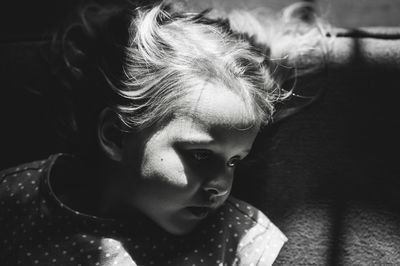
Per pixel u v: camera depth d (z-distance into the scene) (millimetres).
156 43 708
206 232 757
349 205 809
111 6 816
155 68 695
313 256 803
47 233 735
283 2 1125
